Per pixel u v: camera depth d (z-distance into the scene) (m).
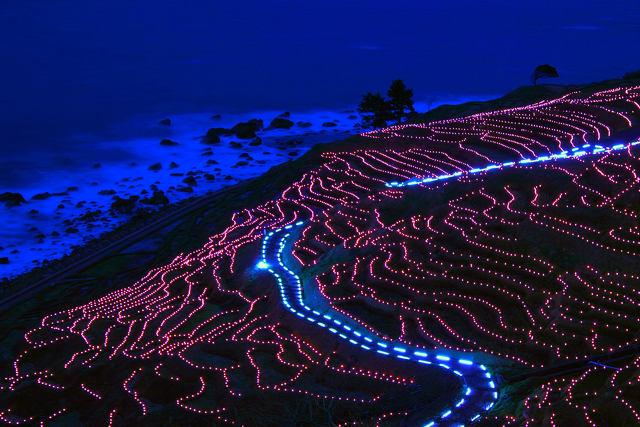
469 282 29.95
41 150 85.62
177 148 83.31
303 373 28.14
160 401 28.64
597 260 28.14
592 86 56.84
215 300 37.44
